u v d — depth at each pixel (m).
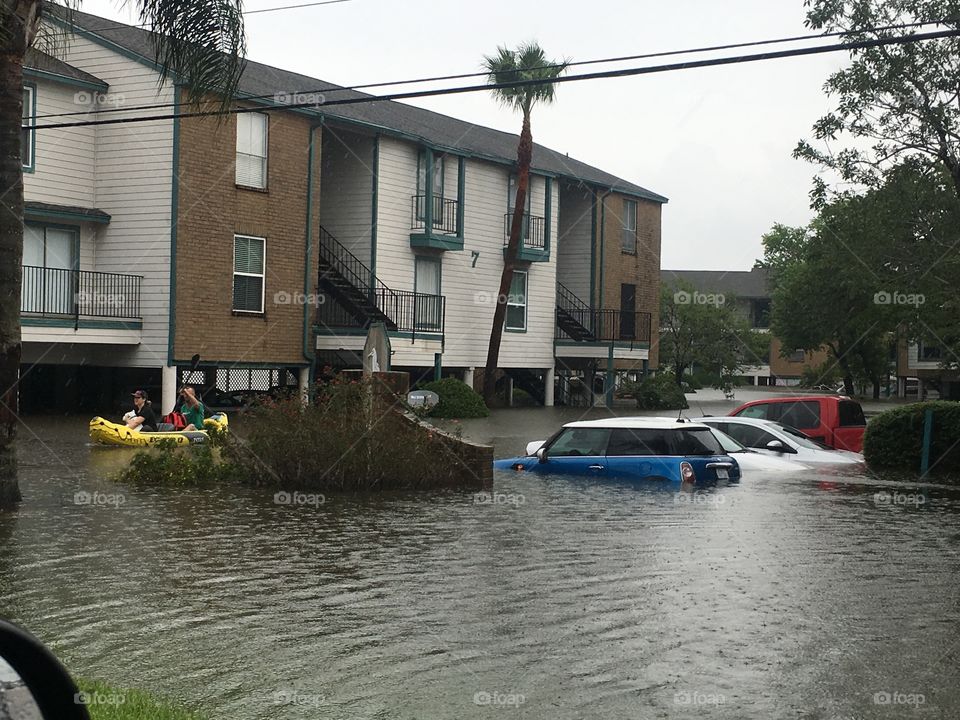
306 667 6.88
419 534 11.88
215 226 29.50
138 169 28.78
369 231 34.94
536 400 43.06
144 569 9.81
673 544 11.37
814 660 7.13
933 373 63.66
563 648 7.36
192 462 16.73
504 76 37.22
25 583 9.16
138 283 28.84
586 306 44.62
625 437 17.34
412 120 38.94
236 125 29.94
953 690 6.53
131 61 28.69
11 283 13.48
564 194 45.22
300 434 15.78
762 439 20.27
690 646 7.43
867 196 21.69
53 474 16.98
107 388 30.11
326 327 32.78
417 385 35.03
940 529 12.66
